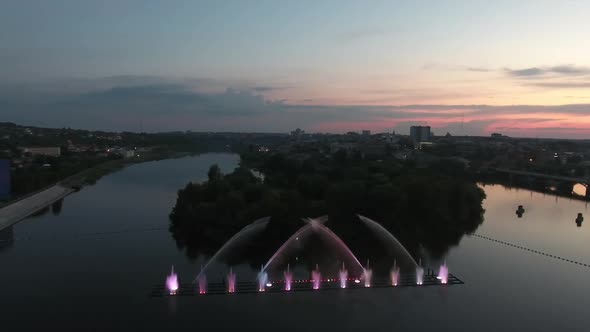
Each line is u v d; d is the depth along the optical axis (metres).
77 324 106.00
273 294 124.62
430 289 130.00
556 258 166.12
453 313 113.56
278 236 190.88
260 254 166.38
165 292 125.94
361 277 140.12
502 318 110.94
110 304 117.62
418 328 105.12
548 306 118.56
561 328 105.69
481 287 132.75
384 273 144.12
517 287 133.25
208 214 196.12
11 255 164.12
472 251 175.62
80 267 149.38
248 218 191.50
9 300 120.38
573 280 140.25
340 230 197.88
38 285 131.75
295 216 195.88
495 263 158.62
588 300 123.06
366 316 111.19
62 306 116.50
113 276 139.88
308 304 118.00
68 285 131.88
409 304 118.88
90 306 116.56
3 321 107.38
